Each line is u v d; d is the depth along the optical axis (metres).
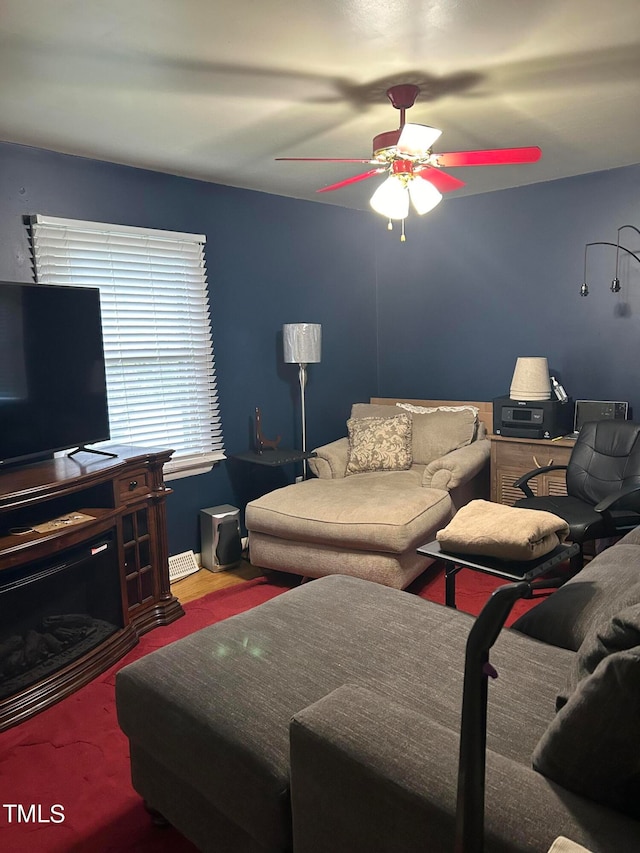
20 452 2.71
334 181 3.96
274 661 1.81
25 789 2.05
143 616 3.15
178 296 3.83
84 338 3.00
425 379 5.07
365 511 3.29
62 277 3.29
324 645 1.89
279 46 2.06
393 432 4.27
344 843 1.24
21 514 2.84
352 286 5.04
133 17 1.84
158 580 3.22
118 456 3.04
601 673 1.05
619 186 3.94
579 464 3.57
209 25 1.90
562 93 2.54
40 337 2.79
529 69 2.29
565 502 3.50
